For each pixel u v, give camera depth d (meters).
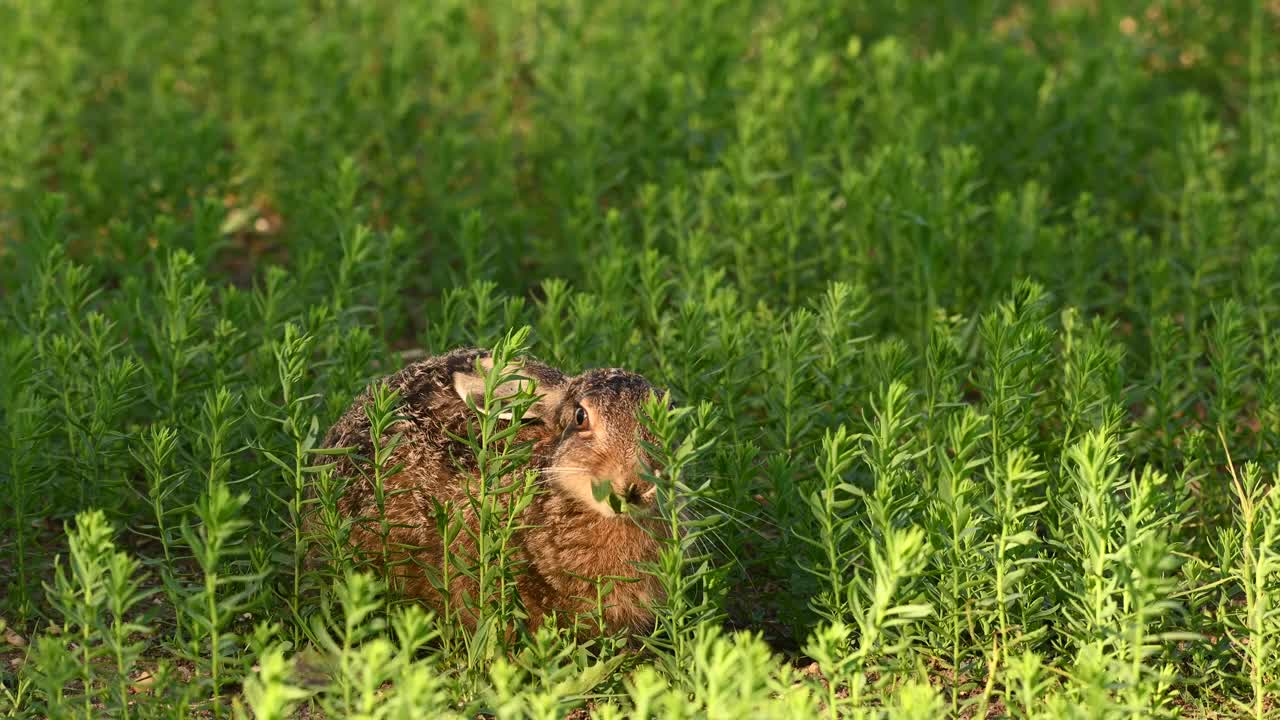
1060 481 8.91
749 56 18.25
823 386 10.63
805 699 6.59
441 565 8.79
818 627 7.45
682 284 12.58
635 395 8.45
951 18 19.70
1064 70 17.70
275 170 16.06
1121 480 8.11
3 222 14.42
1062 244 13.52
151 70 17.23
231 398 8.55
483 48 19.23
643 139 15.08
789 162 15.25
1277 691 7.99
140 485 10.30
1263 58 17.92
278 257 14.93
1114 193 15.12
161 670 7.46
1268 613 7.68
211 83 17.70
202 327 12.03
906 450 8.35
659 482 7.71
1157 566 7.05
